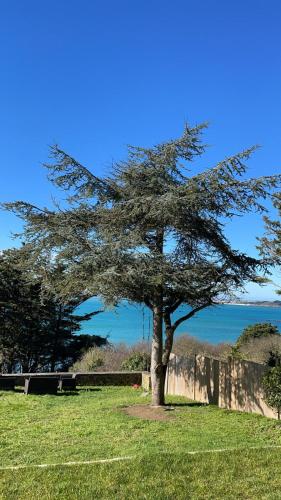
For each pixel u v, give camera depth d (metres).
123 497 5.76
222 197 11.86
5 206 12.09
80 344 28.36
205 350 25.00
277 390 10.60
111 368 21.55
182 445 8.48
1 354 25.62
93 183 12.48
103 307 11.10
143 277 10.83
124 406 12.74
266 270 13.14
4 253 23.25
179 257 12.41
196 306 13.39
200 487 6.05
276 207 13.94
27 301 24.38
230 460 7.13
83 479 6.36
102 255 11.02
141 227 11.99
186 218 11.82
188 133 12.42
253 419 11.10
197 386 14.73
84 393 16.08
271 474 6.52
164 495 5.81
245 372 12.48
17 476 6.49
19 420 11.05
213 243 12.55
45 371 27.42
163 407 12.52
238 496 5.79
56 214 12.31
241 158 11.38
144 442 8.73
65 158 12.16
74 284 11.73
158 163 12.45
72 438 9.16
